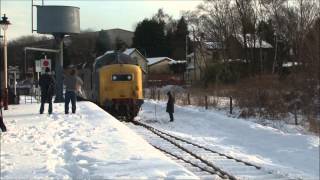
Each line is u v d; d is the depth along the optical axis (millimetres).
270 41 75938
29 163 10492
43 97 22141
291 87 34125
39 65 32312
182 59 111125
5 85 27234
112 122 18312
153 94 48594
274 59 68188
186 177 8484
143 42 114250
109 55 28453
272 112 29531
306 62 35812
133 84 27391
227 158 15477
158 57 109562
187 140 20500
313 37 37531
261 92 32281
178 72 98812
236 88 40531
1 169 9875
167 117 31156
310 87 33094
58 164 10398
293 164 17703
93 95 30188
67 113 21891
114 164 9867
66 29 32312
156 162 10008
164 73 101375
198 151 16922
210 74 61156
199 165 13344
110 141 13320
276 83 35594
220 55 75000
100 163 10016
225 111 32531
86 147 12305
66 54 90125
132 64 27984
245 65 71438
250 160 15945
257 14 73312
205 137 23094
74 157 10938
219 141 22203
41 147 12656
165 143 18000
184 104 38000
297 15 63125
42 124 17781
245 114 29922
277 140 21547
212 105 35125
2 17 29141
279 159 18641
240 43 73375
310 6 60688
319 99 32219
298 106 31328
